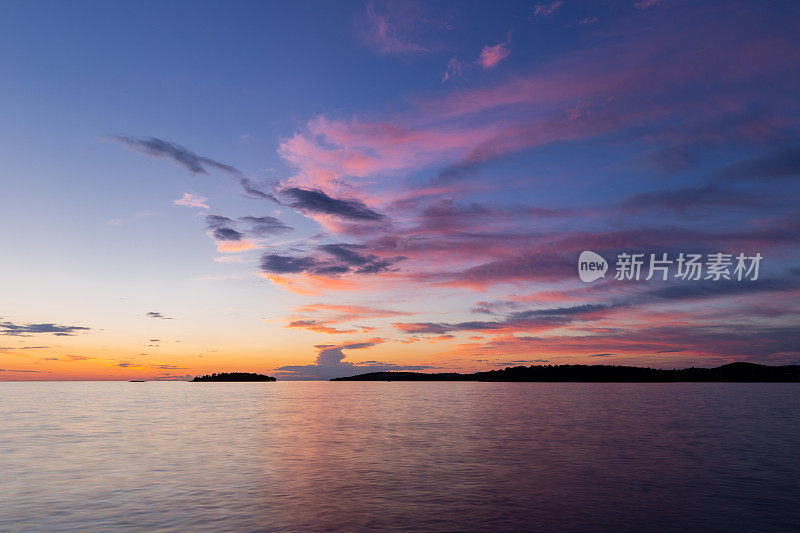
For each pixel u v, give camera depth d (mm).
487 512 17141
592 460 26719
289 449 30531
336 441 34094
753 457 27547
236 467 24891
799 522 16062
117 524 15875
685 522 16078
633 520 16266
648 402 81938
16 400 91375
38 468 24656
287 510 17375
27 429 41594
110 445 32250
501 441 33969
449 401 86625
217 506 17875
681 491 19906
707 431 39594
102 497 19078
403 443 33062
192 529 15414
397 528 15492
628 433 38438
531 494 19484
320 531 15203
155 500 18656
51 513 17062
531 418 51594
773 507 17672
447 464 25641
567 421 48281
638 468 24516
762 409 64812
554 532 15133
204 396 110062
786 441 33906
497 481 21719
